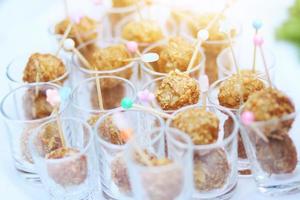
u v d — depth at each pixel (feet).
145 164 1.34
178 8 2.22
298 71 1.89
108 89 1.77
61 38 2.03
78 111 1.66
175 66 1.79
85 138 1.55
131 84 1.72
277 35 1.83
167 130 1.40
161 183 1.29
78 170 1.47
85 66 1.89
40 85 1.74
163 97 1.62
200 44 1.77
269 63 1.85
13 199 1.57
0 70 2.05
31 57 1.84
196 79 1.77
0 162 1.71
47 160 1.45
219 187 1.46
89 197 1.53
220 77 1.82
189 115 1.44
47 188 1.51
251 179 1.55
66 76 1.83
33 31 2.29
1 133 1.81
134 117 1.57
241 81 1.57
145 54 1.76
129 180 1.45
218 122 1.46
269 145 1.42
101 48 1.93
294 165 1.45
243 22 2.17
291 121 1.39
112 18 2.35
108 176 1.50
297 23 1.81
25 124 1.59
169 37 1.94
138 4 2.15
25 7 2.52
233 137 1.44
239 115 1.47
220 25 1.84
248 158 1.51
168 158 1.41
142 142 1.44
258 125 1.38
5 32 2.30
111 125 1.54
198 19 2.05
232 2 1.95
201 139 1.41
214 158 1.43
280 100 1.40
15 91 1.73
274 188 1.48
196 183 1.44
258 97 1.41
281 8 2.21
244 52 1.98
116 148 1.46
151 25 2.04
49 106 1.74
